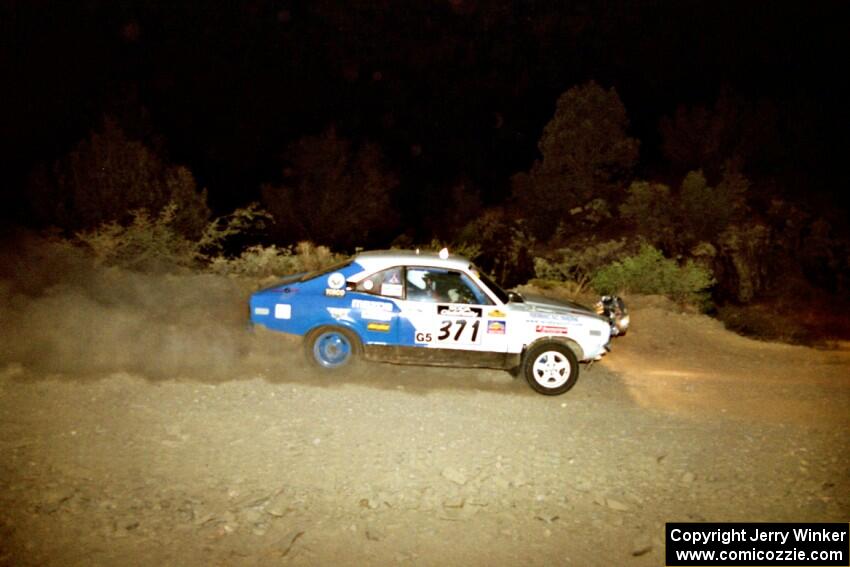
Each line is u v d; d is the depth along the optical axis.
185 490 5.76
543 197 26.05
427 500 5.86
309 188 22.47
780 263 23.58
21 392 7.68
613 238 24.55
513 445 7.10
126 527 5.18
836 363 11.59
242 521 5.36
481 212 28.17
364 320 8.91
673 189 27.34
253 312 8.99
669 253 23.16
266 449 6.61
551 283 15.77
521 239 25.53
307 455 6.54
